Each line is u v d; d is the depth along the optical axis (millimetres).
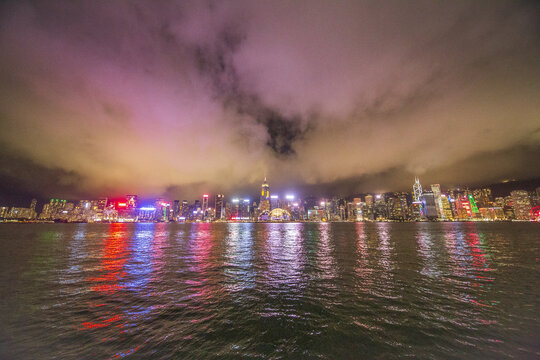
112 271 18984
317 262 22766
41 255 27844
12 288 14180
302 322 9523
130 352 7430
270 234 72562
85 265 21656
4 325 9266
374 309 10836
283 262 22875
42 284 15086
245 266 21000
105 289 14000
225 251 31578
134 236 64312
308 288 14109
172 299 12273
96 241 48125
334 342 7992
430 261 22969
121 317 10039
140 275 17562
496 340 8039
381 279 16125
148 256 27203
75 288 14211
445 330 8773
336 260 23875
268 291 13562
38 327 9109
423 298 12258
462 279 15984
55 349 7590
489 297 12305
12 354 7312
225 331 8789
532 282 15125
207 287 14398
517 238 50562
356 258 25062
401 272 18203
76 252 30734
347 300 12023
